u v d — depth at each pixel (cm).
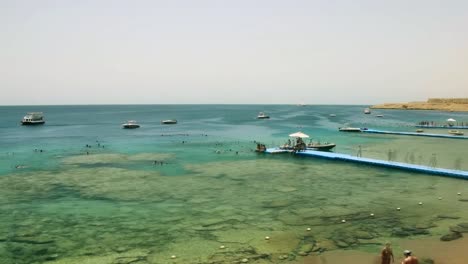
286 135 7025
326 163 3700
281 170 3344
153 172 3272
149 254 1526
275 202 2277
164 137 6762
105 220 1955
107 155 4347
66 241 1672
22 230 1809
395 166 3322
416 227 1806
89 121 13038
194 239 1681
